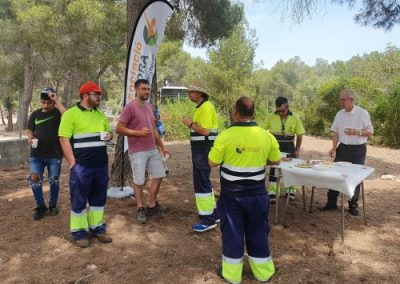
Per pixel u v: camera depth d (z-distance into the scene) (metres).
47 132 5.38
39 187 5.47
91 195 4.76
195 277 3.97
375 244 4.93
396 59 21.34
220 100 29.50
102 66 25.28
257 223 3.83
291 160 5.68
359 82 19.44
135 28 5.95
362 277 4.09
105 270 4.10
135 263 4.25
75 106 4.55
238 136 3.64
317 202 6.71
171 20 12.86
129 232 5.06
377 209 6.40
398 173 9.76
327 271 4.19
